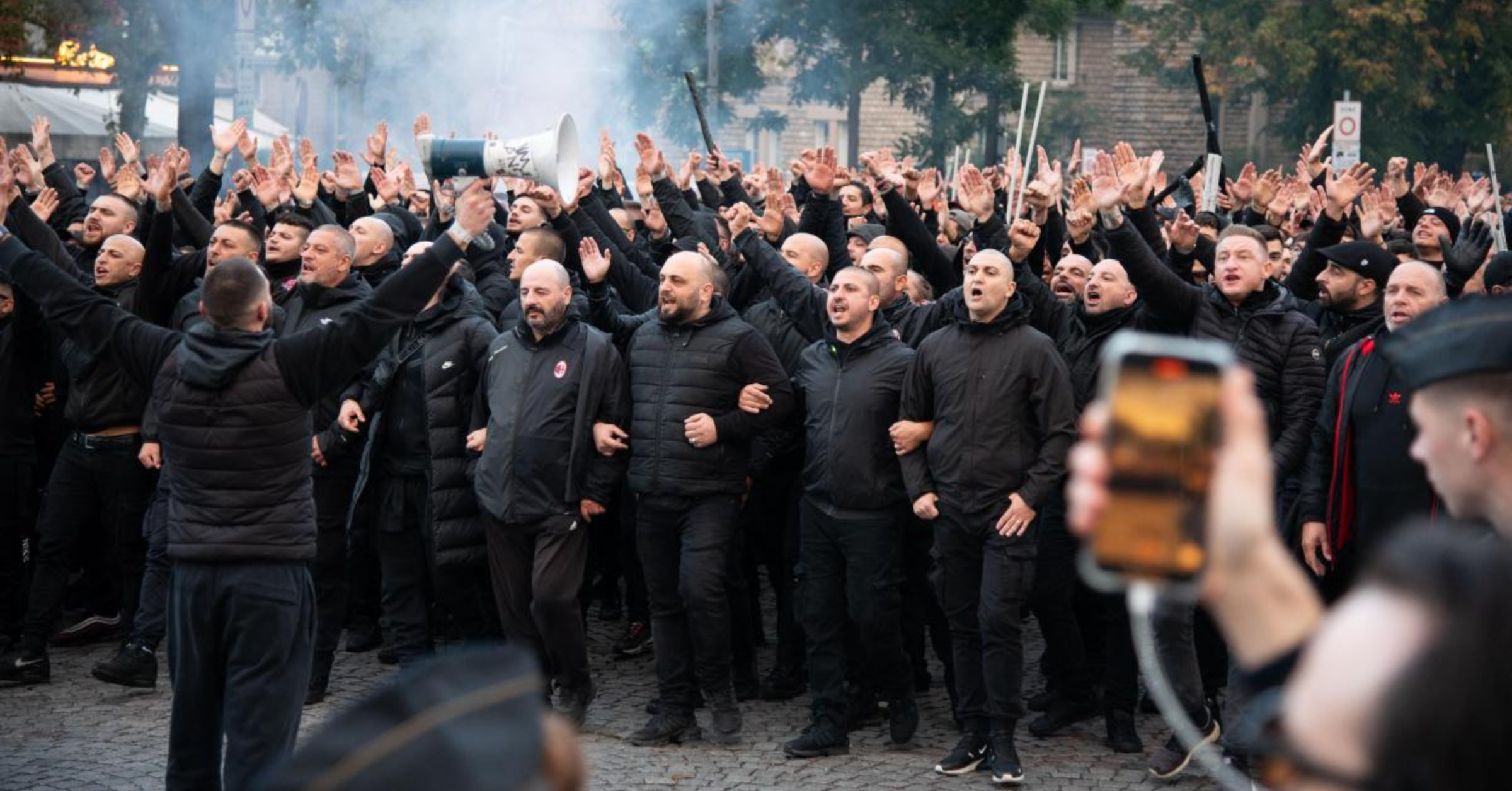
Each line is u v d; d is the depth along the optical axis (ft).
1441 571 4.56
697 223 27.61
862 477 20.51
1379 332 18.51
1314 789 4.65
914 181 32.37
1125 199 22.59
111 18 56.34
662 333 21.65
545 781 4.37
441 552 22.45
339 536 23.21
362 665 25.82
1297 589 5.17
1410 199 34.45
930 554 23.07
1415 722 4.45
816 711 21.33
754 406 21.01
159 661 25.45
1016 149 30.37
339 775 4.21
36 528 27.53
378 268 25.77
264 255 25.55
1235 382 5.00
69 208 31.30
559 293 21.39
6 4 56.03
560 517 21.35
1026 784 20.01
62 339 24.91
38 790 19.36
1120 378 5.01
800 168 36.94
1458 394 6.69
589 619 29.37
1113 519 4.98
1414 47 98.32
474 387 22.66
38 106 59.98
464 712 4.33
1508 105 99.14
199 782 16.49
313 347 15.94
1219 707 21.97
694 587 21.08
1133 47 123.34
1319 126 102.58
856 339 20.81
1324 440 18.72
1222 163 32.14
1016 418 19.70
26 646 24.11
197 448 16.03
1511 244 37.68
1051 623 21.93
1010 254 22.16
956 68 72.95
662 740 21.59
